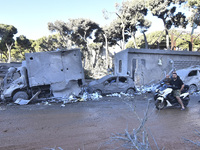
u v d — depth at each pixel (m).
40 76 8.39
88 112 6.18
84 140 3.62
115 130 4.23
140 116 5.57
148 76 14.24
